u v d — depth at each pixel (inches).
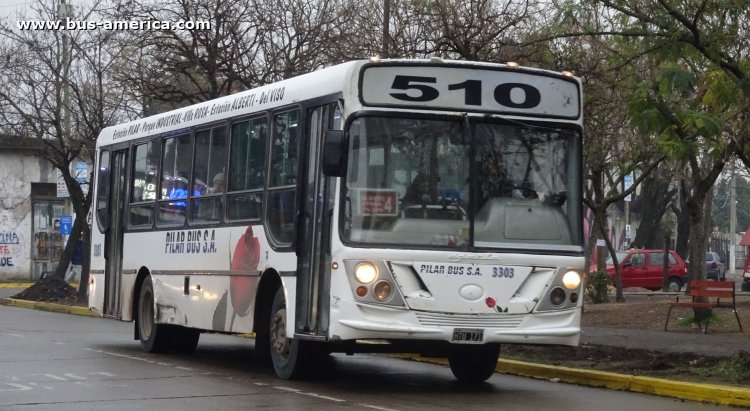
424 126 491.8
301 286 521.3
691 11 559.2
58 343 773.3
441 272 479.8
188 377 561.9
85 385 519.2
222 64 1074.7
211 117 640.4
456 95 495.8
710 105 564.4
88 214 1302.9
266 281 564.4
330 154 475.5
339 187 482.3
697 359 614.9
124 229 754.8
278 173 553.6
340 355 743.7
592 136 872.9
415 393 512.4
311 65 1080.8
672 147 541.6
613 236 2438.5
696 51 570.6
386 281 475.5
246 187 589.0
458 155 492.1
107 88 1282.0
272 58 1090.1
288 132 548.1
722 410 487.8
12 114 1314.0
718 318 874.1
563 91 510.3
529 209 496.4
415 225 483.2
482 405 472.1
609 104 790.5
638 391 551.5
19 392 488.1
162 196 698.8
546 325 491.8
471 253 482.6
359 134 486.3
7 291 1638.8
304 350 534.3
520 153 499.5
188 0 1072.8
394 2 938.1
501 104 500.4
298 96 538.9
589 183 1280.8
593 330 831.7
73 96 1263.5
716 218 3663.9
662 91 546.6
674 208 2137.1
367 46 912.3
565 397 518.9
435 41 837.8
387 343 526.9
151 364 633.6
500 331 483.8
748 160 616.4
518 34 844.6
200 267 634.8
